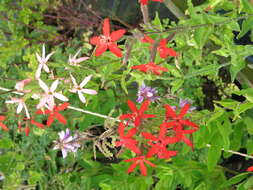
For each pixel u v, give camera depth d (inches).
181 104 19.1
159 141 14.6
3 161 24.0
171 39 13.4
